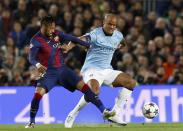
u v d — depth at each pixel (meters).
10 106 45.66
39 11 56.75
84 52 53.34
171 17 62.12
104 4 60.81
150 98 46.81
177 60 55.94
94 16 58.75
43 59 33.75
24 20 58.72
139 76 52.22
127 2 63.28
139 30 59.06
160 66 54.44
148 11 65.19
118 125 36.56
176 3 64.62
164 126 36.66
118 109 36.34
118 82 36.41
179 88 47.41
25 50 53.06
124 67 52.84
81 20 57.66
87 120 45.59
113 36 36.69
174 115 46.94
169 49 56.66
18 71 50.56
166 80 53.47
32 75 46.84
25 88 46.06
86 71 36.88
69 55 53.34
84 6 61.22
